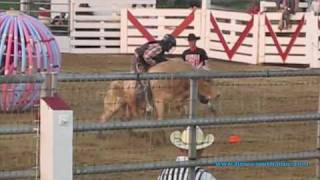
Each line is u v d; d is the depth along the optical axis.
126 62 56.59
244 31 57.03
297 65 56.28
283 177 21.39
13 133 14.10
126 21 63.12
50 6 67.62
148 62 28.36
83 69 51.47
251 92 35.81
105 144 24.50
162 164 14.99
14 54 32.66
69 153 13.48
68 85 29.59
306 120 16.47
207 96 26.97
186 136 15.35
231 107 30.80
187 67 27.00
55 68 34.22
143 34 62.75
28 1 66.62
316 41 55.56
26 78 13.88
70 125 13.47
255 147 25.41
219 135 26.31
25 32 33.31
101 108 27.77
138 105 27.09
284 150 25.05
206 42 59.69
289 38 56.03
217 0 68.12
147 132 24.92
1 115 27.84
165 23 61.66
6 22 33.44
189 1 77.06
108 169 14.65
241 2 67.88
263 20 56.34
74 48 63.59
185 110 25.42
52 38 34.34
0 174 14.06
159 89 26.05
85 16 63.31
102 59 58.56
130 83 26.89
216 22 58.97
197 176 15.17
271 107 31.75
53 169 13.40
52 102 13.59
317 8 56.22
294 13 55.78
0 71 32.66
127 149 24.27
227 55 58.19
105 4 64.62
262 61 56.66
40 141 13.94
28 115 27.66
